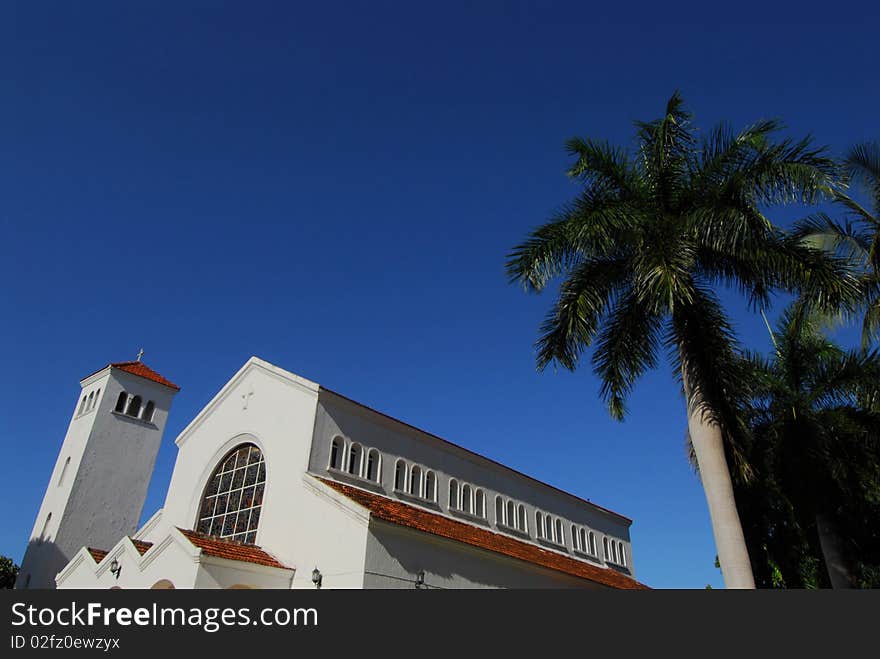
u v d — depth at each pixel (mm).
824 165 15406
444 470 27812
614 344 17922
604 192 17469
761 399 22438
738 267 16750
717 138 16953
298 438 23000
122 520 36312
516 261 16812
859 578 22141
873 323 19938
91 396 39500
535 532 31656
